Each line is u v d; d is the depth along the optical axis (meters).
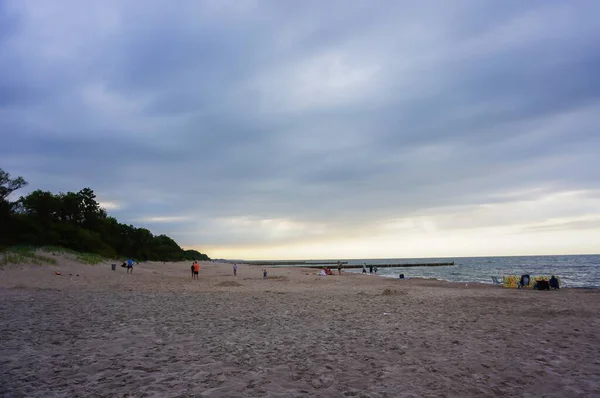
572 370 7.28
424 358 8.11
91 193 65.44
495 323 12.59
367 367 7.41
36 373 6.75
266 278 42.44
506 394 5.99
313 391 6.04
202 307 15.82
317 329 11.35
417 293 24.16
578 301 19.61
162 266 71.19
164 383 6.30
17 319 11.87
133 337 9.79
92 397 5.63
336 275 54.75
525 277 30.17
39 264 30.45
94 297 18.20
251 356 8.14
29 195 53.16
